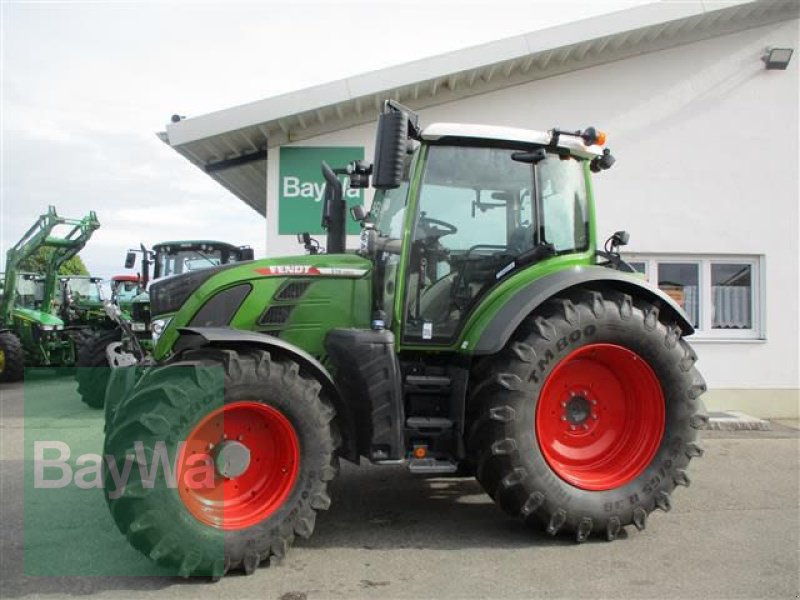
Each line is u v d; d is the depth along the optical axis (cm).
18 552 369
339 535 401
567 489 385
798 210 833
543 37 770
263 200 1278
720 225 833
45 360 1266
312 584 331
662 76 828
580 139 450
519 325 397
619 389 420
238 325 411
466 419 397
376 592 322
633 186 829
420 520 430
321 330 421
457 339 415
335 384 370
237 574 343
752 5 789
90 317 1398
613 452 412
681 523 426
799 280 833
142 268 1118
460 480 530
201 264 1123
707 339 828
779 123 834
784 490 504
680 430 408
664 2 769
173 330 413
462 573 346
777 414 829
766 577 343
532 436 379
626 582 336
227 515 342
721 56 830
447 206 424
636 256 837
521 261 430
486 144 428
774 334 831
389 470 563
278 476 356
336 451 364
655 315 411
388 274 427
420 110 823
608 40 791
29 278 1428
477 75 803
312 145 827
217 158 898
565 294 408
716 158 833
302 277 423
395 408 375
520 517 388
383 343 379
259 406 344
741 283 844
